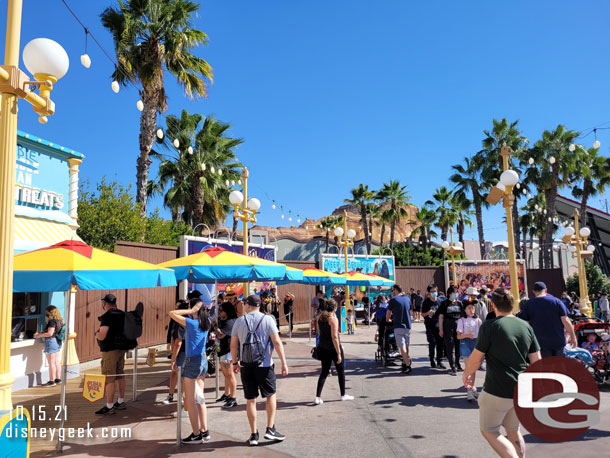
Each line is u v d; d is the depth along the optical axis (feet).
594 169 127.24
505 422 13.29
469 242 60.03
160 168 73.26
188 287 47.52
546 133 122.42
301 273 39.52
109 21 54.34
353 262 82.99
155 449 17.03
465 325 25.71
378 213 160.56
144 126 56.90
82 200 50.01
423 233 160.45
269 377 17.70
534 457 15.10
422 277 96.63
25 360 29.60
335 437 18.02
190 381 17.80
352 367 35.14
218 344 24.00
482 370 32.48
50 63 15.38
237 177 80.79
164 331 47.29
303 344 51.03
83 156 36.24
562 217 153.38
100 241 48.34
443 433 18.25
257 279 28.37
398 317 32.17
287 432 18.80
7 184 14.48
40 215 31.37
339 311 63.72
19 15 15.17
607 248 146.51
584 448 15.76
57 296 32.78
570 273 149.79
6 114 14.64
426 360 38.34
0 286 14.07
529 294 105.70
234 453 16.37
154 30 55.31
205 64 61.46
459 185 132.98
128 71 56.03
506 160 28.78
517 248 128.47
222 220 84.69
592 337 26.73
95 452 16.85
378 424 19.72
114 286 17.38
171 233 67.00
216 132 76.43
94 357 36.76
